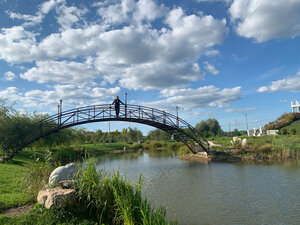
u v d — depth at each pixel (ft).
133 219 20.97
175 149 178.60
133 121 90.33
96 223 21.06
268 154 93.61
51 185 25.59
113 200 23.25
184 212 32.14
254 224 27.68
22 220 19.49
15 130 81.97
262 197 38.45
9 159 67.31
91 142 201.87
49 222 19.61
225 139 165.48
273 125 234.38
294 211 31.37
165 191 44.57
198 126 240.53
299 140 109.60
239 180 52.95
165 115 96.89
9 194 27.55
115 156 127.03
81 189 22.74
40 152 96.17
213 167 75.72
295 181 49.08
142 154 140.67
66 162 87.71
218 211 32.32
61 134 106.22
